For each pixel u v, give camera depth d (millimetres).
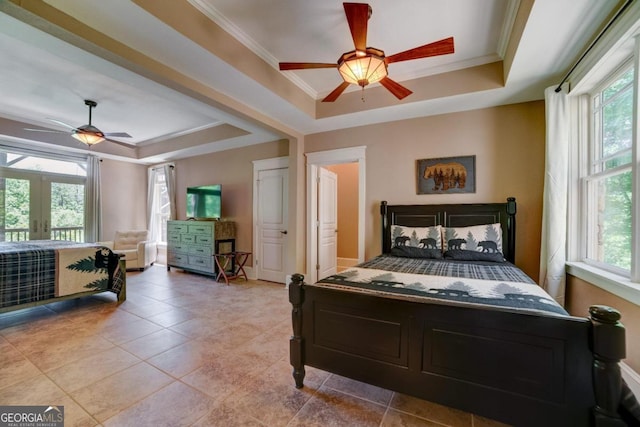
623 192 2066
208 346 2480
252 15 2283
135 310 3410
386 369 1590
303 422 1580
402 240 3400
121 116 4488
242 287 4520
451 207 3459
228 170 5559
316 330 1811
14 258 2984
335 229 5363
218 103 3000
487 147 3355
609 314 1133
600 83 2344
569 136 2627
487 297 1673
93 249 3570
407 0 2111
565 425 1211
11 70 3057
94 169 5898
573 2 1749
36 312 3336
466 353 1399
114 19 1885
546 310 1448
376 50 2031
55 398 1781
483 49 2752
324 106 3744
